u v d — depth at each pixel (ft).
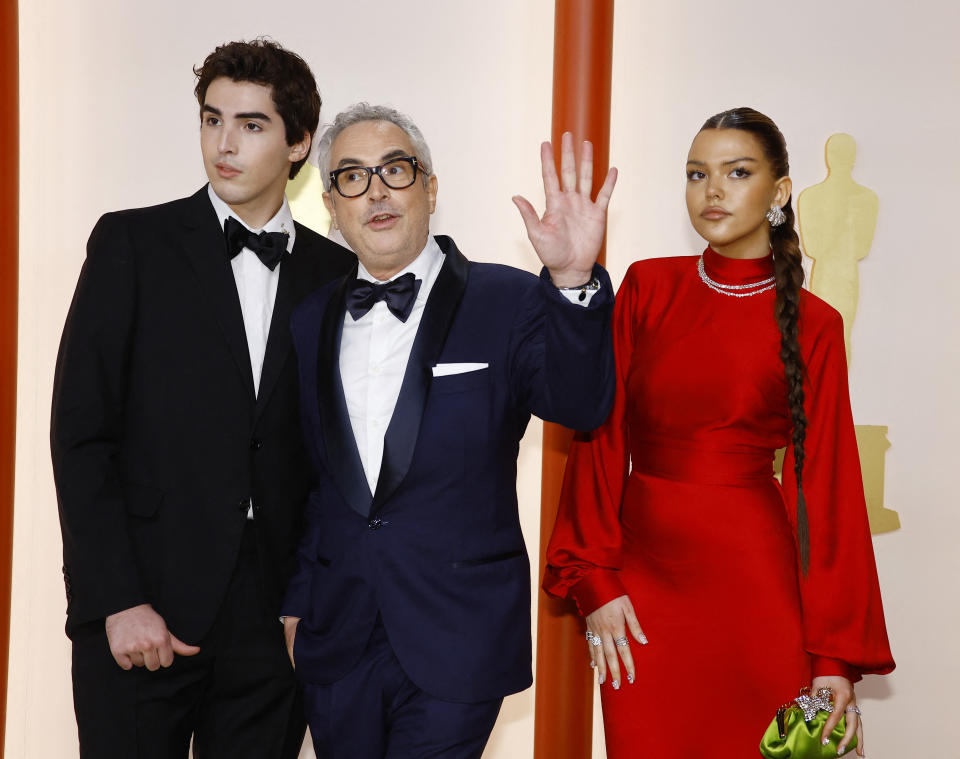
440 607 6.40
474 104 10.41
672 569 7.43
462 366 6.49
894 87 10.23
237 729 7.50
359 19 10.30
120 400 7.13
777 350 7.34
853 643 7.30
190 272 7.29
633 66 10.35
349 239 6.68
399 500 6.47
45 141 10.27
